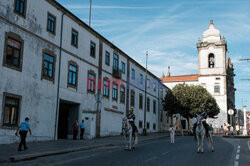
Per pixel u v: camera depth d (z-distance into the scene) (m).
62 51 25.06
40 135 21.59
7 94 18.25
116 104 36.09
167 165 10.62
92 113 27.56
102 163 11.00
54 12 24.17
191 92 53.28
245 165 10.96
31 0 21.23
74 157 13.00
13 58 19.17
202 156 13.67
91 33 30.59
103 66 33.06
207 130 16.06
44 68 22.58
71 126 27.58
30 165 10.55
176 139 30.56
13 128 18.67
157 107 55.38
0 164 10.68
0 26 18.02
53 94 23.48
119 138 30.02
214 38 71.00
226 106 66.88
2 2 18.31
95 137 28.47
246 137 36.78
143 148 18.23
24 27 20.28
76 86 27.16
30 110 20.55
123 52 38.84
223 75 68.06
